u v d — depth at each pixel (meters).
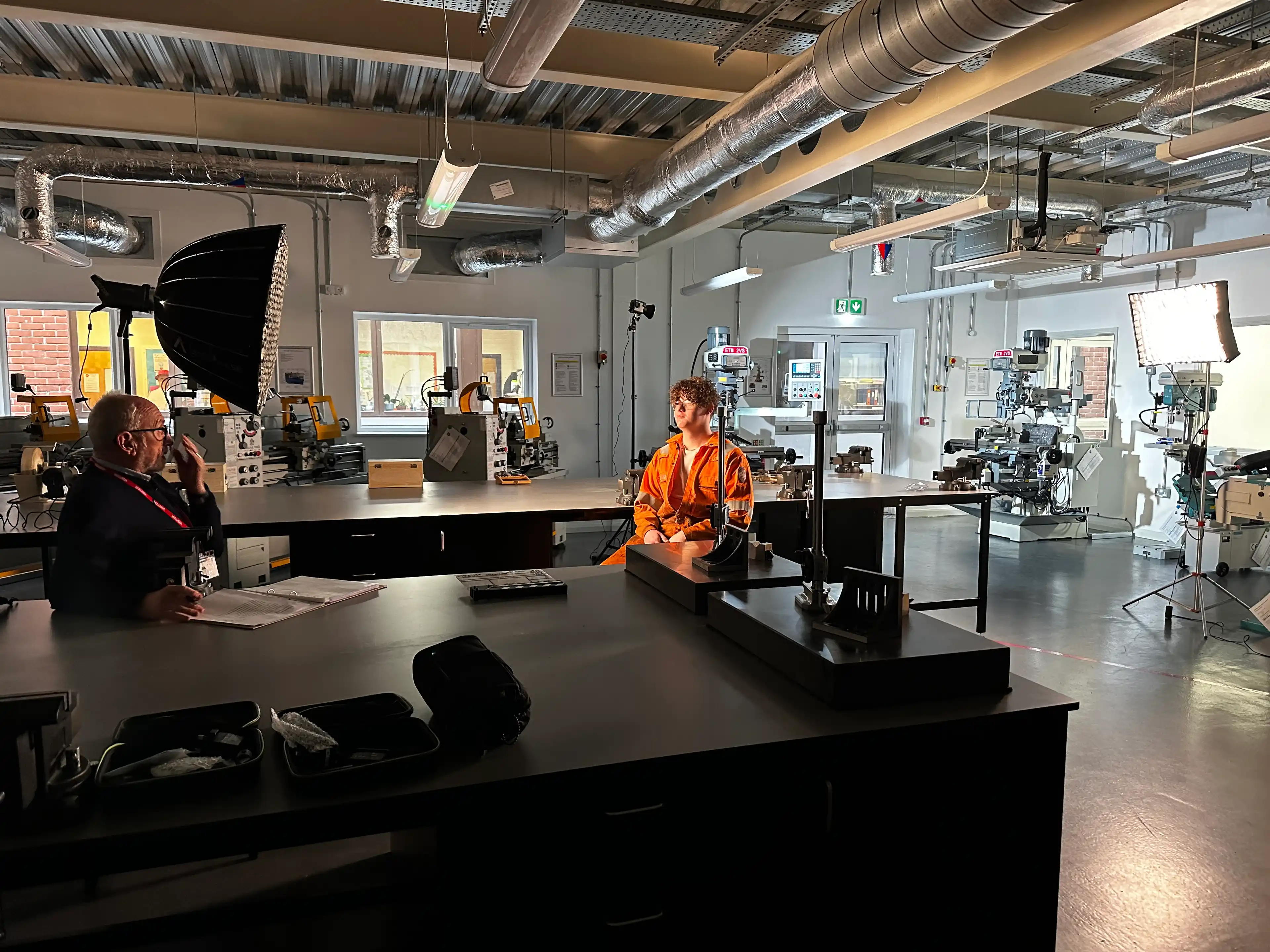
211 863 1.95
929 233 8.00
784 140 3.59
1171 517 7.08
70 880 0.89
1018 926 1.33
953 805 1.27
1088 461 7.35
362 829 0.98
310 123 5.04
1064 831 2.41
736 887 1.20
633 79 4.04
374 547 3.39
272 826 0.94
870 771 1.22
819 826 1.21
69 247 6.25
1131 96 4.45
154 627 1.71
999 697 1.31
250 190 5.31
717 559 1.99
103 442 1.93
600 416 7.86
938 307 8.66
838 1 3.55
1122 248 7.54
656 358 7.96
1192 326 5.12
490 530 3.52
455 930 1.11
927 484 4.48
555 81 4.39
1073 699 1.43
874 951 1.27
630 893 1.16
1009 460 7.15
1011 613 4.83
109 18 3.27
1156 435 7.35
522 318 7.55
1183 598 5.14
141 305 1.91
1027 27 2.40
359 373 7.36
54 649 1.56
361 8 3.55
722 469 2.17
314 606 1.87
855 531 4.16
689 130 5.32
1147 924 2.01
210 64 4.45
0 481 5.19
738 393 7.00
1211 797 2.61
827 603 1.54
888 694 1.27
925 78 2.77
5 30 4.01
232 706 1.19
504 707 1.11
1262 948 1.93
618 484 4.33
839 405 8.73
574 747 1.12
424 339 7.57
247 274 1.49
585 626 1.74
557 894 1.13
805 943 1.25
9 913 1.76
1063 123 4.70
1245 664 3.90
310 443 5.71
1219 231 6.76
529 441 6.06
